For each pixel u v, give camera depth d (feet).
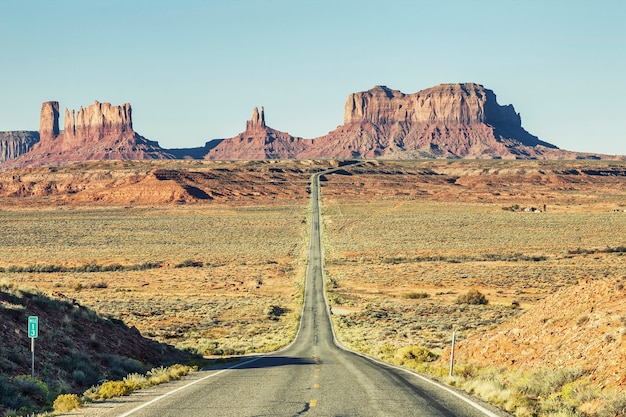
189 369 79.71
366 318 206.18
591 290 68.80
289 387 57.72
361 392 53.83
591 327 58.29
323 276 321.52
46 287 274.77
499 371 64.64
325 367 81.00
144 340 98.22
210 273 334.44
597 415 40.75
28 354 62.44
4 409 46.52
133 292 268.21
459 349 84.23
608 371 47.47
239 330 183.11
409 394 52.60
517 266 322.14
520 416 42.98
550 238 439.22
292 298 260.62
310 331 182.50
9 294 78.69
